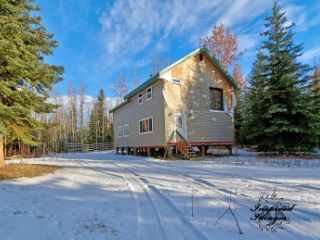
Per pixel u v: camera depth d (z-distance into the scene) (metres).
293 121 15.67
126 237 3.22
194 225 3.63
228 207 4.52
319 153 17.88
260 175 8.04
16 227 3.58
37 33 10.59
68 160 17.09
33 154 25.25
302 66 15.80
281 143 15.66
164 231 3.43
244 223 3.69
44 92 10.80
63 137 43.66
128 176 8.59
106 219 3.96
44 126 11.05
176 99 16.83
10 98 9.55
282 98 15.85
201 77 18.17
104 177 8.37
